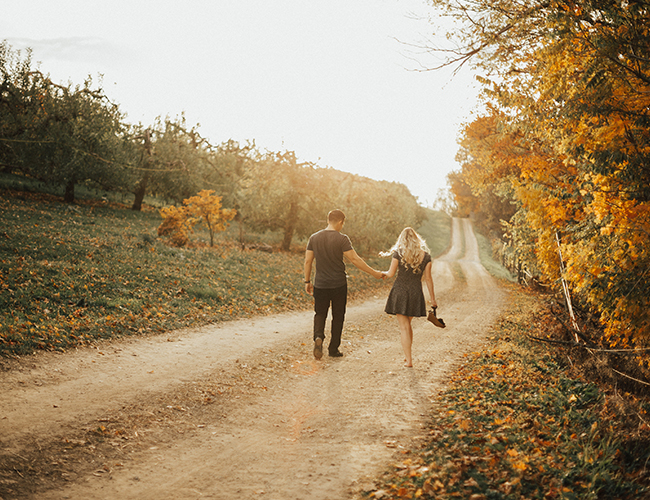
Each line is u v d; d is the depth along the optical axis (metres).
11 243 11.60
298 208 27.83
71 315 7.04
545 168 8.23
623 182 5.12
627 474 2.92
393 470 3.06
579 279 5.71
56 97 25.33
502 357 6.73
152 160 30.50
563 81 5.37
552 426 3.77
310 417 4.19
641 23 4.45
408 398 4.75
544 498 2.60
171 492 2.76
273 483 2.91
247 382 5.18
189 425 3.87
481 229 76.00
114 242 15.30
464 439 3.51
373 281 21.03
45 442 3.24
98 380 4.73
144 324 7.38
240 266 16.25
